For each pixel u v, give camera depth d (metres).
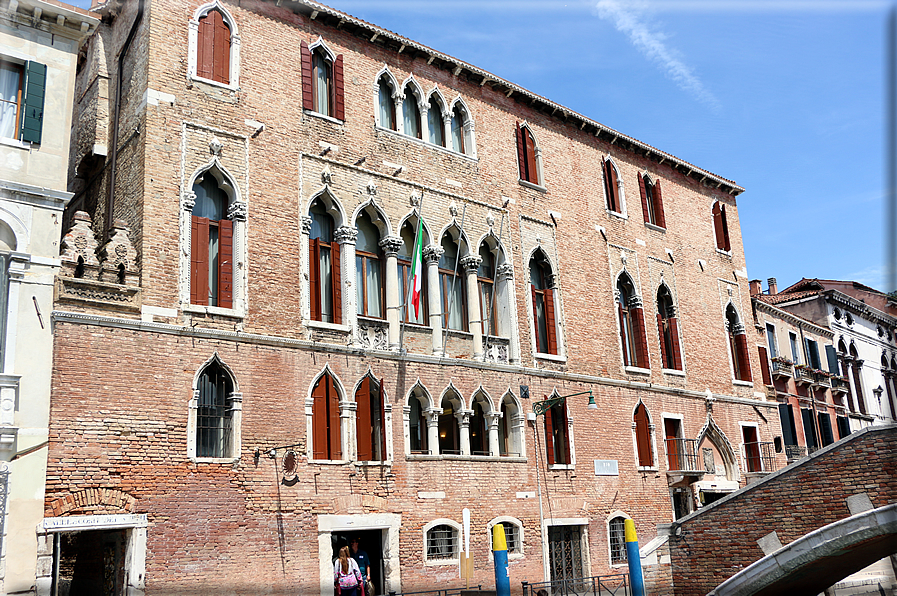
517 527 24.98
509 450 26.06
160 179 20.05
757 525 20.31
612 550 27.80
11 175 17.98
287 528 20.02
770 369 38.16
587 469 27.59
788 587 23.03
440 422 24.59
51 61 19.12
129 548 17.70
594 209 31.25
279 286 21.47
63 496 17.08
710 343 34.66
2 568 16.05
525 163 29.12
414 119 26.50
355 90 24.75
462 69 27.69
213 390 19.98
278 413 20.59
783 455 36.66
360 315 23.42
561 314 28.62
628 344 31.23
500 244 27.34
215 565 18.69
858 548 19.91
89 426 17.69
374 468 22.06
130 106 21.25
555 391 27.45
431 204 25.69
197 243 20.48
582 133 31.86
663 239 33.94
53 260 18.12
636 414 30.25
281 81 23.05
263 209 21.69
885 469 18.73
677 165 35.47
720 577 20.66
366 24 25.05
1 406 16.64
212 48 21.89
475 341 25.72
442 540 23.27
